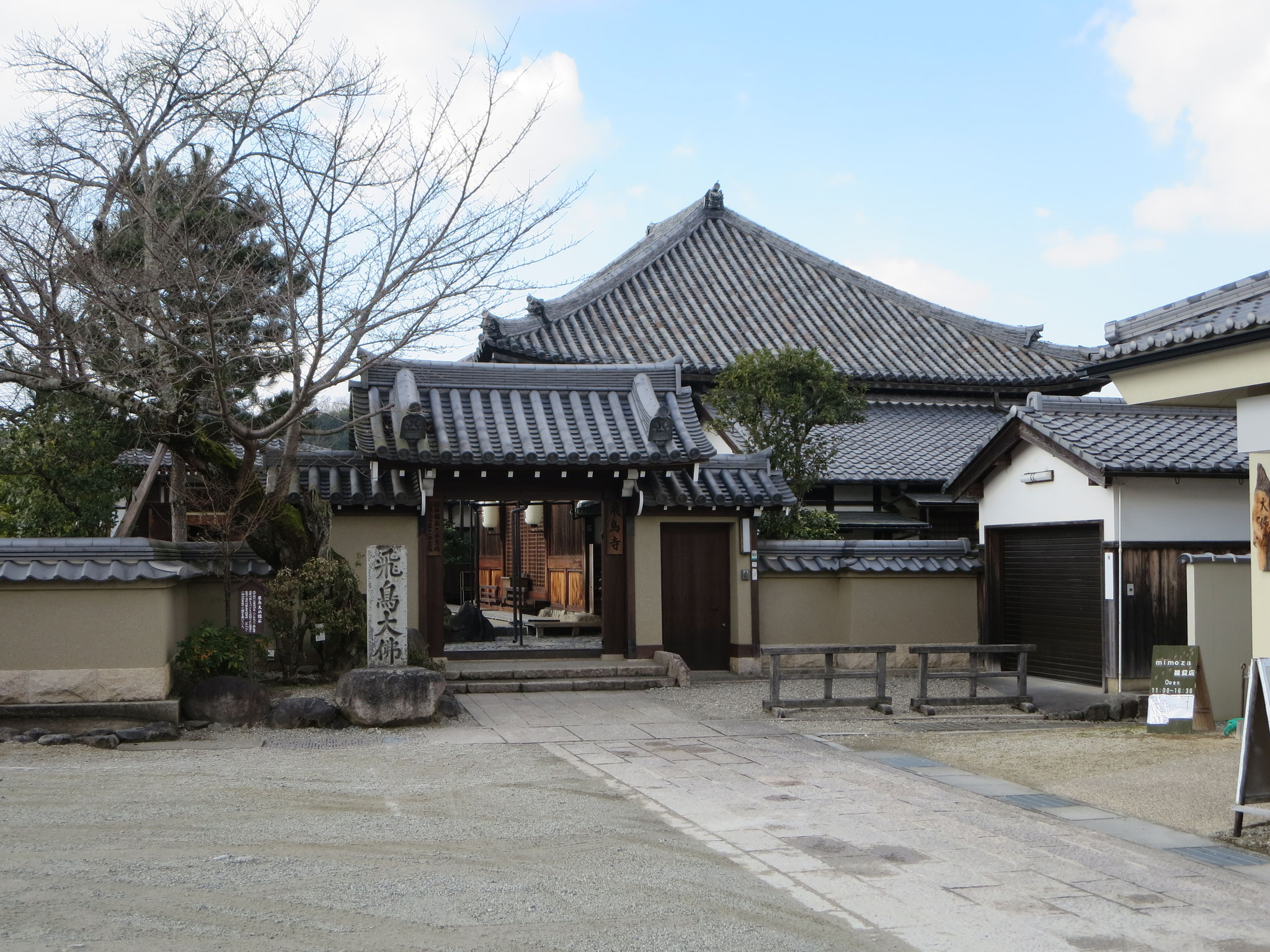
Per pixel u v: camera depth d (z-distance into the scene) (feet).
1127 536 46.83
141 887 19.25
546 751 34.14
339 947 16.52
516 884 19.95
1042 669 53.16
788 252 104.37
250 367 46.65
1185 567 46.24
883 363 85.40
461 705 44.06
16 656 36.99
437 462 47.57
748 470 55.77
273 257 43.96
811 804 26.86
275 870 20.54
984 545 56.49
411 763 32.04
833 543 56.18
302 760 32.53
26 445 57.77
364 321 40.55
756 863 21.65
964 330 94.43
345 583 44.52
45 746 34.42
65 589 37.32
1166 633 47.26
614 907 18.79
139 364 41.32
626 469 50.62
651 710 43.09
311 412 46.96
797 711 43.04
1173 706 38.34
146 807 25.68
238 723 38.42
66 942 16.34
